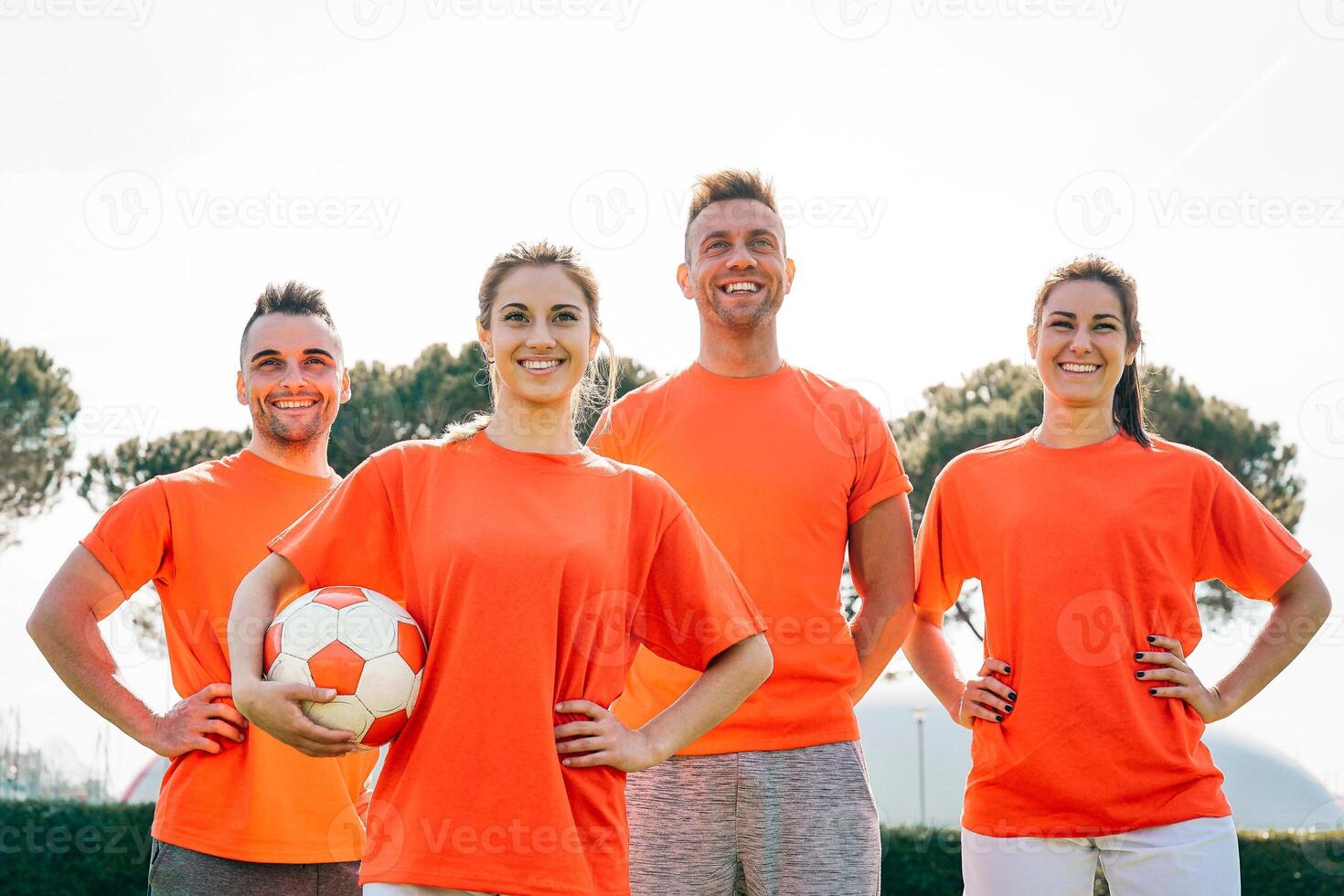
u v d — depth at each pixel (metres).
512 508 2.82
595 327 3.15
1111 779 3.46
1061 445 3.74
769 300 3.76
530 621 2.73
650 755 2.81
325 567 2.88
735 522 3.62
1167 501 3.63
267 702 2.65
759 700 3.51
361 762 3.56
